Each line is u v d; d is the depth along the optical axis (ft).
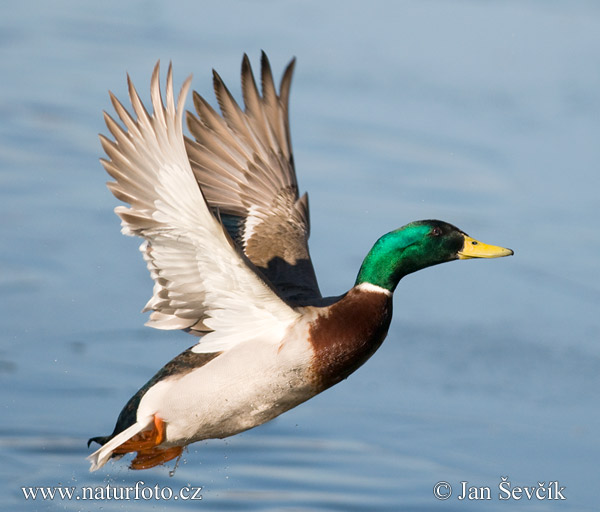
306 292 26.86
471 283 43.57
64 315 38.52
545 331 39.81
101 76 59.47
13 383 34.22
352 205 47.65
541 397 35.53
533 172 52.24
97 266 42.04
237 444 32.24
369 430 33.19
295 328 24.04
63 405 33.24
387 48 66.95
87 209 46.29
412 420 33.88
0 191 46.83
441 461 31.55
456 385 36.09
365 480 30.32
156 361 36.17
